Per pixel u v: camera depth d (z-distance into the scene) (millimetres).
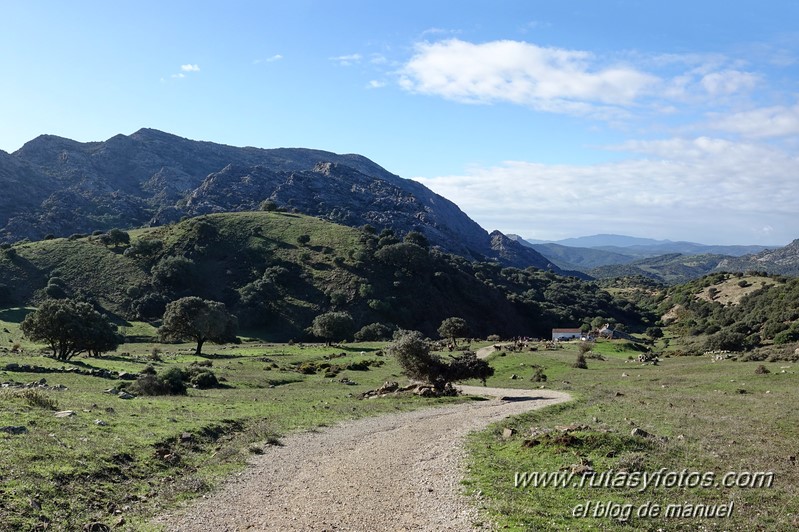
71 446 18938
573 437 22625
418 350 52031
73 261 166875
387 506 16312
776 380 50719
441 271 195125
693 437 25094
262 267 177500
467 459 21984
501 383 63281
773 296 169000
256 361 77500
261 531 14211
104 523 14016
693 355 97438
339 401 42281
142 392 40938
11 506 13430
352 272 177000
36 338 62531
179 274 160750
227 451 22641
